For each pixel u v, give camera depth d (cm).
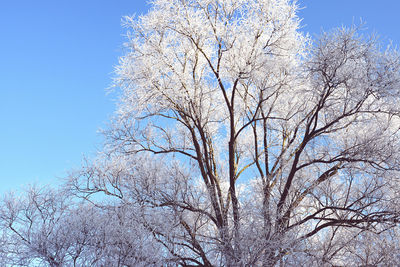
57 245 677
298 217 916
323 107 896
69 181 915
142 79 942
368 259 838
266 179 950
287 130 1097
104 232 700
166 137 1085
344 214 855
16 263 673
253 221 761
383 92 791
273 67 937
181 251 789
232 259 734
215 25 955
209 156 1107
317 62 798
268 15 933
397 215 813
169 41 992
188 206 902
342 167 902
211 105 1119
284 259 763
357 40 781
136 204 811
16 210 753
